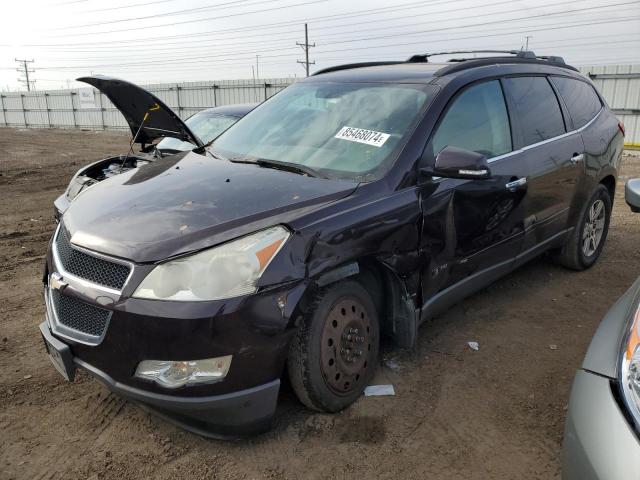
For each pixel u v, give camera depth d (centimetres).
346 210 264
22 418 280
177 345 220
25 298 445
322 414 279
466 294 353
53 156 1741
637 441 160
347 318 270
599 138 473
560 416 284
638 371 171
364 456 252
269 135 359
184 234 235
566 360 342
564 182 423
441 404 293
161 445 260
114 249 236
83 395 301
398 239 283
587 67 1981
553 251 491
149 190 288
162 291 222
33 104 4378
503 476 241
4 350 352
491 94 367
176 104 3494
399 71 373
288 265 236
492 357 344
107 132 3459
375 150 307
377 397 296
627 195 272
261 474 240
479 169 281
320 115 355
